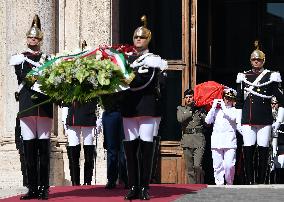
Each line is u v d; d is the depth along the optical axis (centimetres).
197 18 2553
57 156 2325
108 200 1515
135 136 1538
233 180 2444
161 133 2491
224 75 2831
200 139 2327
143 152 1527
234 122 2300
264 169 2072
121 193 1709
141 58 1509
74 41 2383
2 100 2350
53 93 1505
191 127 2328
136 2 2497
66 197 1605
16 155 2288
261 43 2839
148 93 1521
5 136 2320
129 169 1530
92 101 1515
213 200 1484
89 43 2386
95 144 2225
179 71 2506
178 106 2350
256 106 2052
